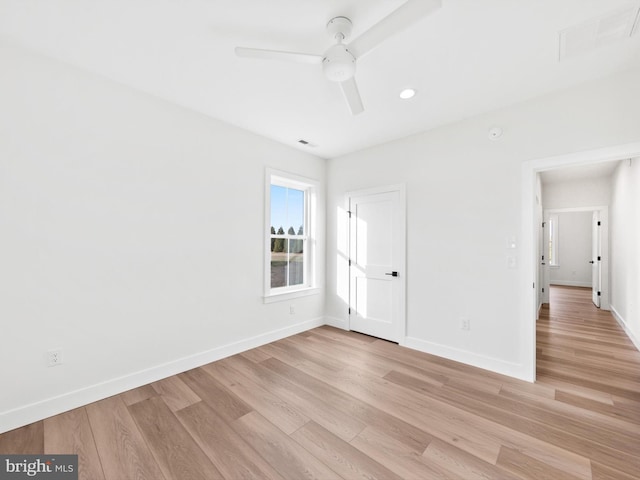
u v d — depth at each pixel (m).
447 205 2.96
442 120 2.87
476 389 2.30
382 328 3.52
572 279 7.80
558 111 2.34
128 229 2.30
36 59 1.91
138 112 2.35
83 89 2.09
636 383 2.39
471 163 2.80
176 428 1.81
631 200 3.66
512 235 2.56
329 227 4.15
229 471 1.47
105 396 2.17
